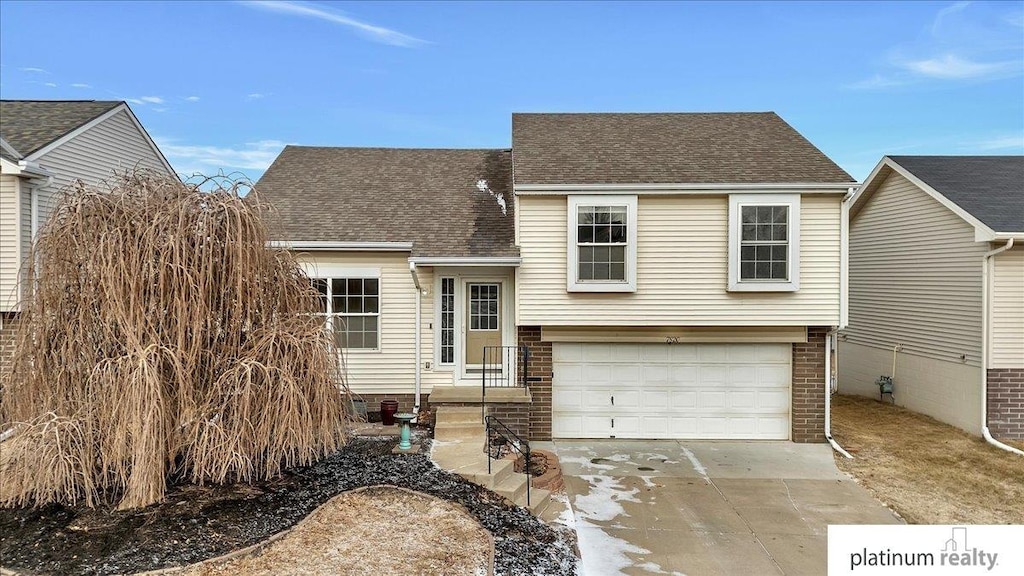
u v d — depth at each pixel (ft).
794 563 21.58
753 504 27.32
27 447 19.56
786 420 38.04
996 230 35.86
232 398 21.03
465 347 37.93
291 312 24.22
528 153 39.47
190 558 17.25
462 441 31.45
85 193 21.49
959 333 39.81
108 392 19.79
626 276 35.50
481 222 39.58
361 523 20.57
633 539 23.29
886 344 48.78
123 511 19.67
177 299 20.53
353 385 37.60
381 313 37.68
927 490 29.32
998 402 37.24
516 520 22.79
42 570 16.43
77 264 20.81
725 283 35.63
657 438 38.09
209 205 22.07
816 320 35.55
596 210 35.55
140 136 50.24
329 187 43.88
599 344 38.04
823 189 34.65
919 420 42.65
